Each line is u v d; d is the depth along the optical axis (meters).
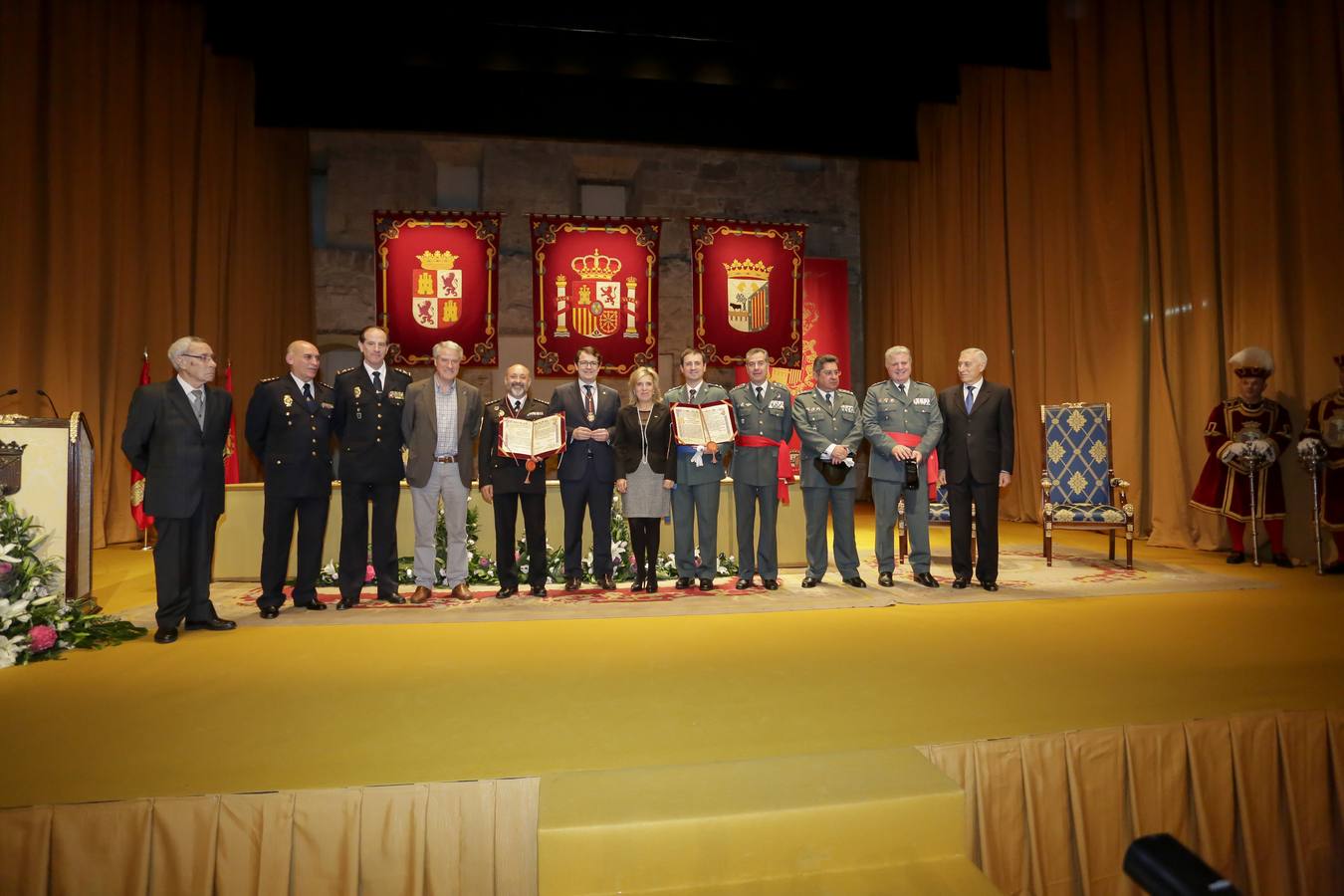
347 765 2.05
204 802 1.87
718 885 1.65
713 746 2.15
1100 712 2.41
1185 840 2.30
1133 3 7.04
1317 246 5.42
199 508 3.63
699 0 7.83
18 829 1.79
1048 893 2.18
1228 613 3.87
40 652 3.18
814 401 4.88
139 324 7.48
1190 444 6.45
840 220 12.39
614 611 4.08
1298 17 5.56
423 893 1.91
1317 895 2.37
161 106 7.76
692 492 4.76
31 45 6.48
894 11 7.93
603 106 9.24
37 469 3.79
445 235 9.32
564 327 9.58
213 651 3.31
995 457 4.60
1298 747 2.41
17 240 6.36
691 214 11.82
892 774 1.89
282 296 9.87
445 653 3.25
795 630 3.63
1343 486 4.95
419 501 4.48
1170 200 6.67
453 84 8.96
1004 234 9.00
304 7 7.59
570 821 1.63
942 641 3.38
